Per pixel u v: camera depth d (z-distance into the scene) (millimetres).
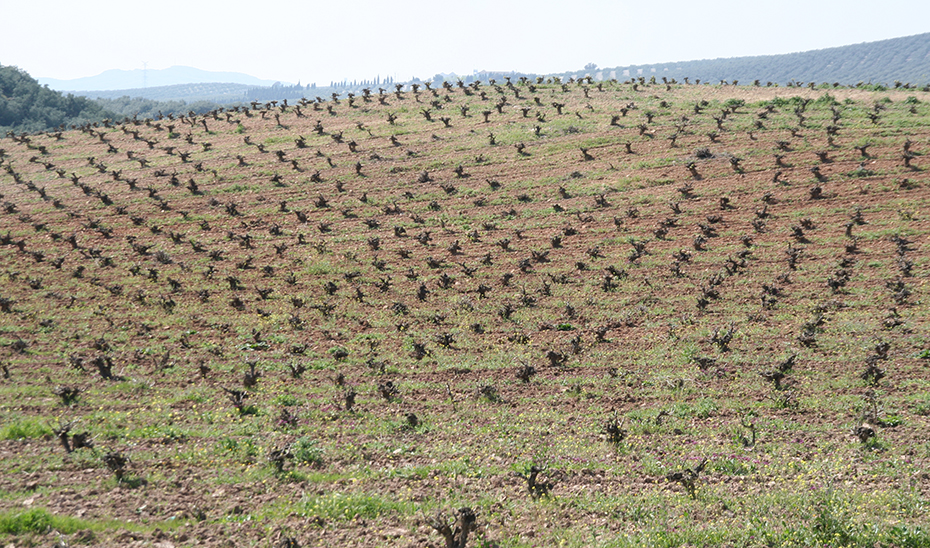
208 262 37125
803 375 20625
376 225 42031
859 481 13484
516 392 20484
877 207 36875
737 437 16422
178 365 22891
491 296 31062
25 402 18562
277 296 31828
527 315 28375
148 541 10469
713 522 11836
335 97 82562
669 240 36625
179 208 46594
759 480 13844
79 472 13695
